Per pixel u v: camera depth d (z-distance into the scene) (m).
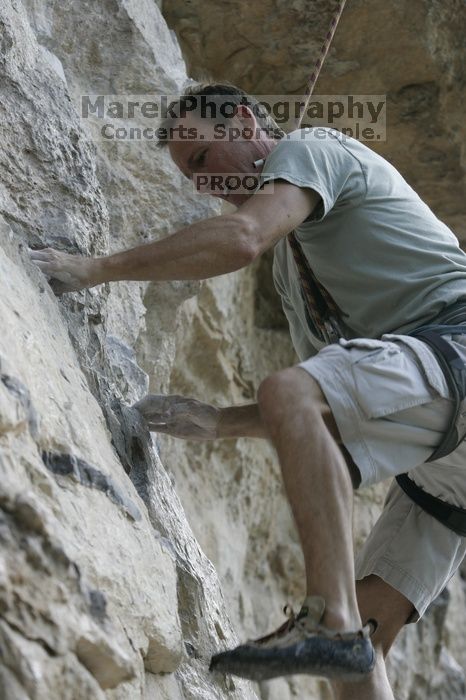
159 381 7.15
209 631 4.67
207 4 8.26
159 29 7.09
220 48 8.52
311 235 4.59
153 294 6.99
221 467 9.25
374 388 3.87
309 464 3.72
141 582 3.67
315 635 3.50
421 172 9.30
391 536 4.97
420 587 4.86
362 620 4.82
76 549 3.32
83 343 4.65
